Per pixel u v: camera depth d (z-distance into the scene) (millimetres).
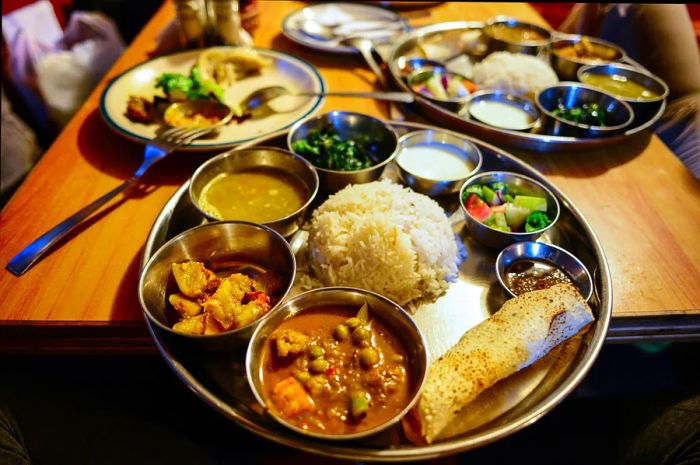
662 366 568
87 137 475
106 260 350
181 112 491
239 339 285
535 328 296
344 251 346
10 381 348
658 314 327
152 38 667
